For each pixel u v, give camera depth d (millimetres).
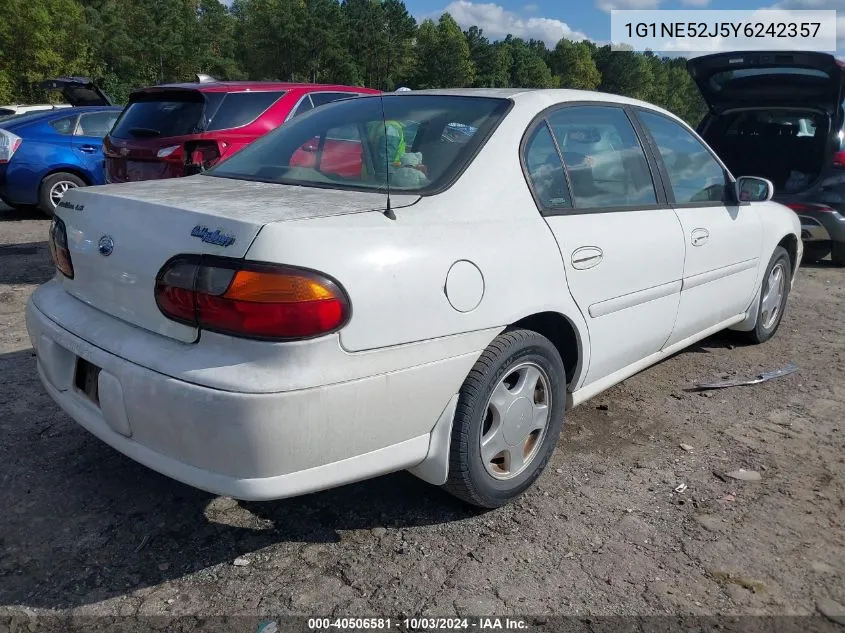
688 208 3812
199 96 6242
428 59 102562
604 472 3174
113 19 73125
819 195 7312
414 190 2594
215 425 2033
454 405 2512
